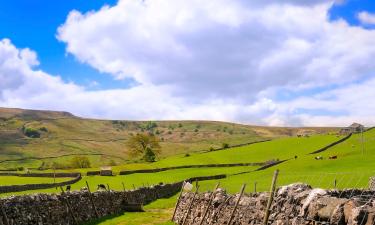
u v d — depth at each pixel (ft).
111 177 327.67
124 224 121.08
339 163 291.79
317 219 51.96
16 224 85.35
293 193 62.03
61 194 112.68
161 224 119.65
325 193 55.72
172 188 238.48
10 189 221.66
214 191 98.27
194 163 433.07
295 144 499.51
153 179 303.27
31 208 93.40
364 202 48.14
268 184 201.26
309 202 54.44
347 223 46.78
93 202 134.10
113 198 152.87
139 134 611.47
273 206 65.77
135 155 614.34
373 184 137.28
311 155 376.89
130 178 314.55
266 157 440.04
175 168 392.88
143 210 160.04
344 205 48.24
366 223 43.86
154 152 620.08
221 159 451.53
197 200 109.50
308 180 195.31
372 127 546.67
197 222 104.88
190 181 276.82
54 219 104.32
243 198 81.20
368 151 358.02
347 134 514.27
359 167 257.34
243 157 454.81
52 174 353.10
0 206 80.33
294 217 57.47
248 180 241.35
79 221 120.67
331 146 441.68
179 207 125.49
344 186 167.53
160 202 193.16
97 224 121.90
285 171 279.69
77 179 306.14
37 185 249.55
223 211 88.79
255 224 71.36
